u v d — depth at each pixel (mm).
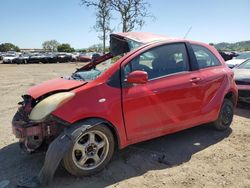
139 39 4547
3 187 3525
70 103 3592
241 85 7289
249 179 3721
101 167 3842
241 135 5348
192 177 3764
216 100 5160
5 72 22969
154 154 4465
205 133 5430
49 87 4039
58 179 3670
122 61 4059
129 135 4023
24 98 4199
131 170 3939
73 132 3520
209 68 5152
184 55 4777
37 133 3721
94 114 3680
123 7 33500
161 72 4410
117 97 3859
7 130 5684
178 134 5375
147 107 4125
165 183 3613
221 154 4492
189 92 4621
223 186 3549
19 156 4426
